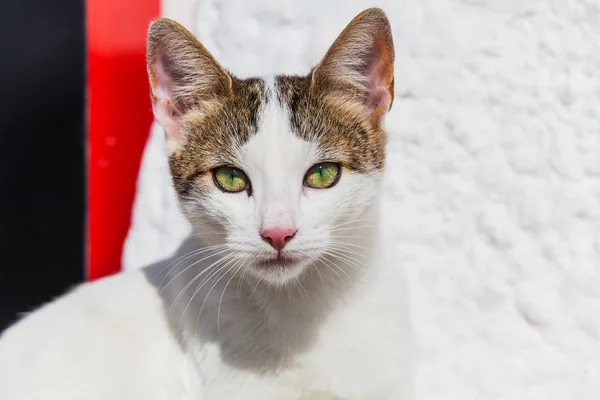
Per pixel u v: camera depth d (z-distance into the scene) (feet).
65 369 2.34
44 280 3.11
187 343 2.34
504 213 2.70
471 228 2.72
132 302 2.39
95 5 3.04
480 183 2.72
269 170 2.21
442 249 2.74
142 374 2.34
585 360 2.62
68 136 3.08
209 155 2.26
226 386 2.27
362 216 2.28
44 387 2.32
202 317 2.31
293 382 2.27
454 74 2.74
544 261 2.67
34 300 3.10
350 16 2.81
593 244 2.64
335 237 2.25
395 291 2.33
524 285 2.67
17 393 2.32
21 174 3.09
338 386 2.27
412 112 2.77
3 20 3.04
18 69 3.06
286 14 2.86
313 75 2.27
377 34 2.27
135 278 2.44
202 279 2.32
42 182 3.09
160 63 2.30
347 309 2.29
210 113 2.29
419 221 2.76
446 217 2.74
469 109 2.73
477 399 2.66
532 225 2.68
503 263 2.70
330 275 2.27
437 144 2.75
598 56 2.65
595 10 2.65
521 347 2.67
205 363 2.30
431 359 2.69
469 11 2.75
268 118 2.24
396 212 2.77
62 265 3.10
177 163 2.30
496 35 2.72
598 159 2.65
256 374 2.27
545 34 2.69
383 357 2.29
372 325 2.30
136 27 3.04
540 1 2.69
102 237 3.09
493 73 2.72
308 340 2.27
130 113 3.06
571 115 2.67
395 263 2.36
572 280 2.64
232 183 2.25
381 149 2.31
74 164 3.08
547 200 2.67
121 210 3.08
